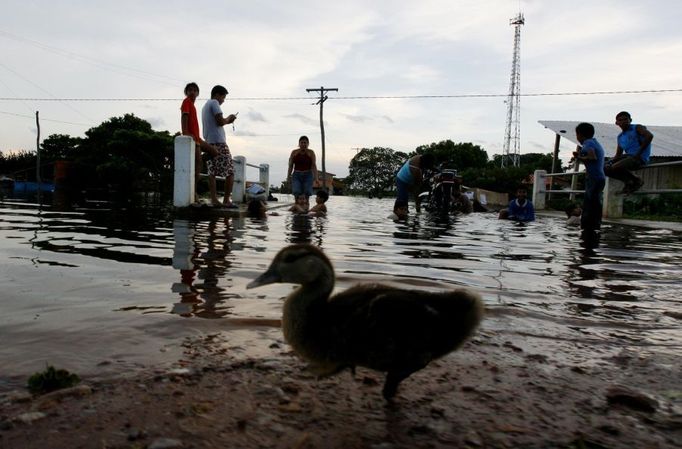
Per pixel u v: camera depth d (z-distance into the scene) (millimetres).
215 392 2836
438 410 2758
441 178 18391
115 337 3623
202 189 31156
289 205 20516
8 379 2936
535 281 5832
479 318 3074
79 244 7430
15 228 9242
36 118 40375
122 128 42406
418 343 2799
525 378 3191
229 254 6828
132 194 27281
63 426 2422
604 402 2885
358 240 8977
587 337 3979
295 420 2588
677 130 31203
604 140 26547
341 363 2941
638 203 21000
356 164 82500
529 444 2441
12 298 4496
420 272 6051
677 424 2660
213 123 12719
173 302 4500
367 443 2410
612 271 6605
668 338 4000
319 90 48906
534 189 23859
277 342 3635
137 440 2322
